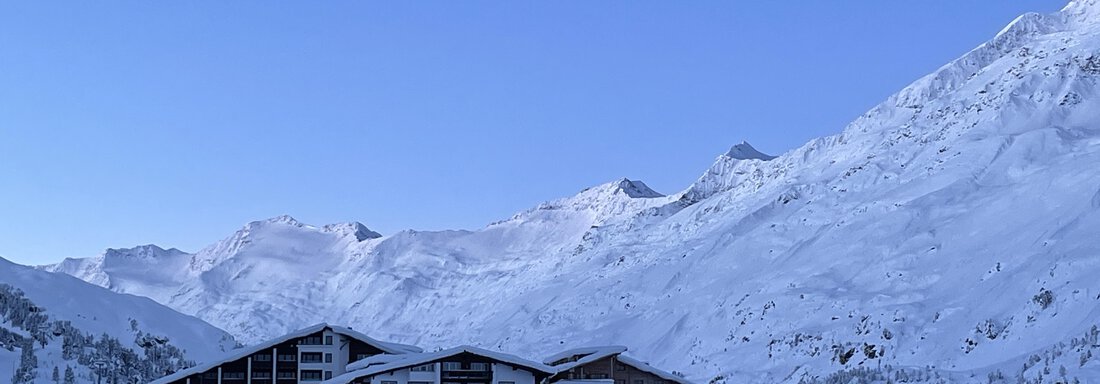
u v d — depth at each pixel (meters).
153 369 191.12
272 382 149.88
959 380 129.12
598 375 134.62
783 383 189.50
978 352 176.50
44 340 184.12
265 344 149.88
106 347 187.38
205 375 149.38
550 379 133.62
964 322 189.25
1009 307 186.12
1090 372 119.94
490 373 132.50
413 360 131.62
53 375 167.38
